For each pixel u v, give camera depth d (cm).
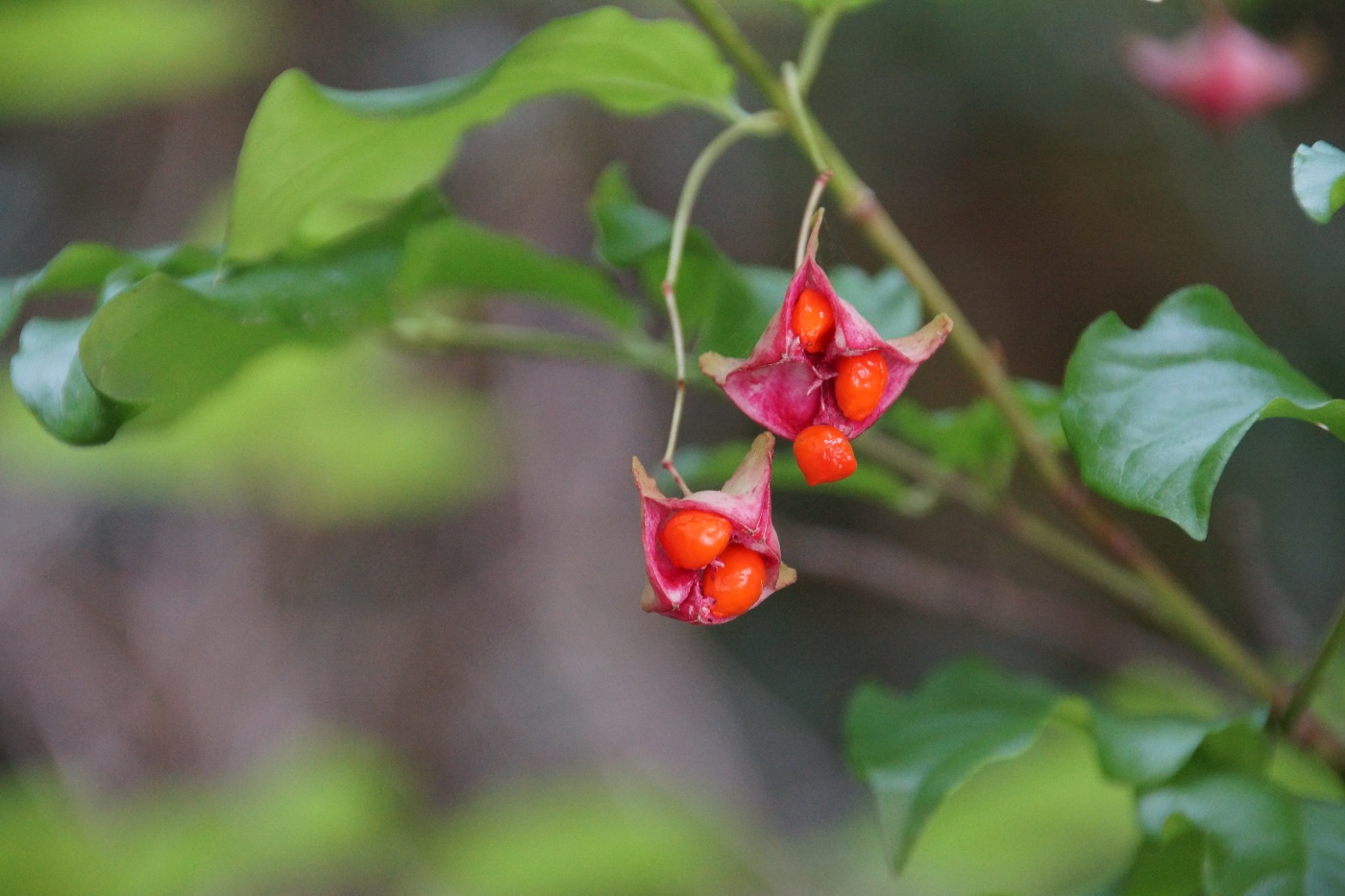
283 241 156
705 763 515
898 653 644
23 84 427
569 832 408
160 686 475
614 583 528
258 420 345
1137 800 136
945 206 650
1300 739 143
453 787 481
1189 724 140
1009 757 143
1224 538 226
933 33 631
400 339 190
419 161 159
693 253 162
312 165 148
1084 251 643
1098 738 141
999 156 640
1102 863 362
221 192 511
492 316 508
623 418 534
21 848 357
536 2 573
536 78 155
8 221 538
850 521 639
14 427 345
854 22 634
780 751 611
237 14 468
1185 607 168
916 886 373
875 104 641
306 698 490
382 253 158
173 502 392
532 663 505
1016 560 604
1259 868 126
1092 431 119
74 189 538
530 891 390
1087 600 586
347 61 555
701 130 589
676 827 418
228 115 541
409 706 499
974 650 631
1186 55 247
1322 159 115
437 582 514
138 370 145
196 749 468
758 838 484
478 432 417
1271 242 611
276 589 504
